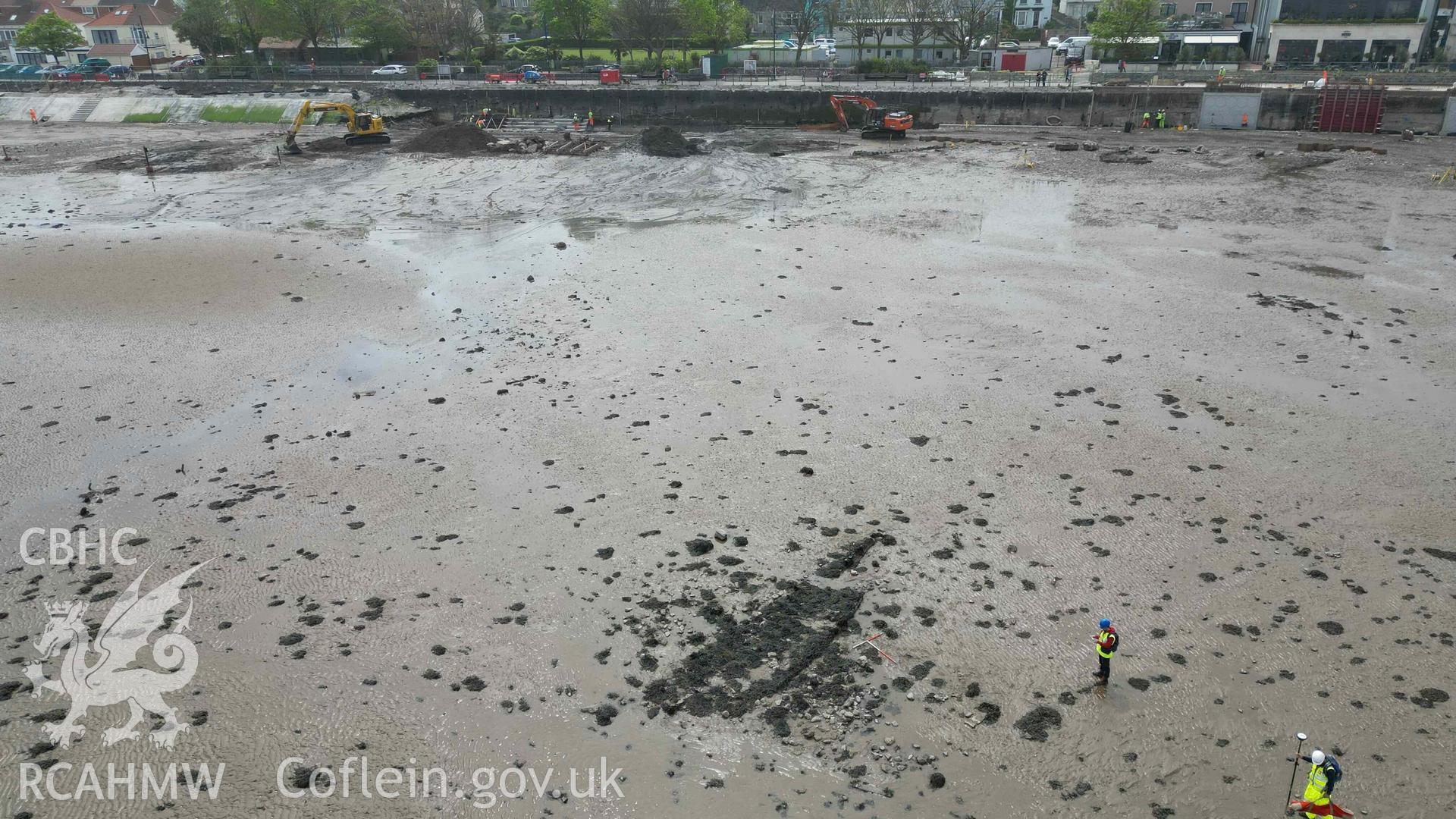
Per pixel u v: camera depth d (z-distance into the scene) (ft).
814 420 74.59
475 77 300.81
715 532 59.26
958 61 314.76
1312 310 97.25
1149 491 64.03
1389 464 66.95
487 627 50.60
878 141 215.31
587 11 320.09
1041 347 88.79
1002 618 51.21
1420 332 90.89
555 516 61.21
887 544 58.18
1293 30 271.49
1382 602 52.19
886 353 87.45
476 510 61.98
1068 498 63.21
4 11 374.02
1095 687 46.09
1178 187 158.40
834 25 331.36
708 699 45.47
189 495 63.57
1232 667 47.42
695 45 343.26
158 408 76.38
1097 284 106.52
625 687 46.34
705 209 147.23
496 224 137.69
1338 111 214.48
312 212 145.59
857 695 45.73
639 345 89.40
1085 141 208.13
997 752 42.37
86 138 228.02
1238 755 42.16
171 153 199.11
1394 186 154.30
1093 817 39.11
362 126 208.95
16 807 38.93
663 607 52.13
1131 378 81.87
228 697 45.37
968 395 78.79
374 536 59.00
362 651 48.65
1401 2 262.06
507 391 79.61
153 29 368.27
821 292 104.47
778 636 49.75
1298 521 60.29
